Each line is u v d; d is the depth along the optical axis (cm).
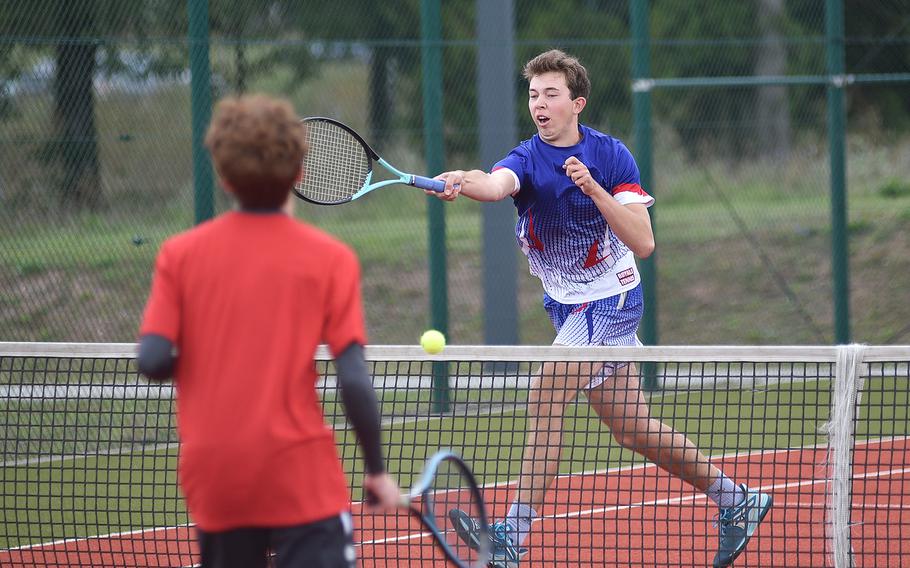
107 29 2806
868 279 4350
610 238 1598
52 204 2800
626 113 4156
